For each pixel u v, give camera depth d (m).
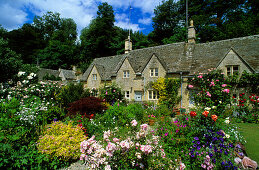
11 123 5.27
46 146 4.98
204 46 17.19
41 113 7.68
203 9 35.75
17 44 51.16
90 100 9.84
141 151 3.76
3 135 4.60
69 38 65.81
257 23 25.69
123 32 44.41
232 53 13.38
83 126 6.96
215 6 32.75
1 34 46.88
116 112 9.34
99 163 3.51
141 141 4.16
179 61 16.64
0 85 11.23
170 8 39.41
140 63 19.52
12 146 4.46
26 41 53.66
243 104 11.54
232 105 12.11
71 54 53.00
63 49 51.22
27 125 5.47
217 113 10.14
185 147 5.14
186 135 5.59
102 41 41.06
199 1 36.03
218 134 5.09
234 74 13.05
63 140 5.36
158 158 4.10
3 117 5.58
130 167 3.81
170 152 5.20
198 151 4.74
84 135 6.23
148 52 20.75
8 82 12.52
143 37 43.69
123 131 6.15
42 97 11.46
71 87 12.84
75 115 8.77
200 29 32.62
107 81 21.38
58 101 11.39
